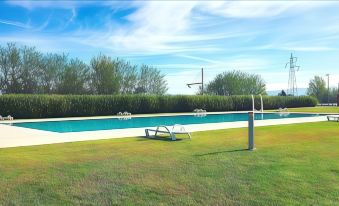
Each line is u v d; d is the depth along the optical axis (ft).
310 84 228.43
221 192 16.98
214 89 186.29
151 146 32.27
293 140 36.42
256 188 17.60
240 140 36.47
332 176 19.94
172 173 20.90
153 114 105.60
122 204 15.39
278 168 22.06
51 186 18.13
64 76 123.34
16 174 20.70
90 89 128.98
